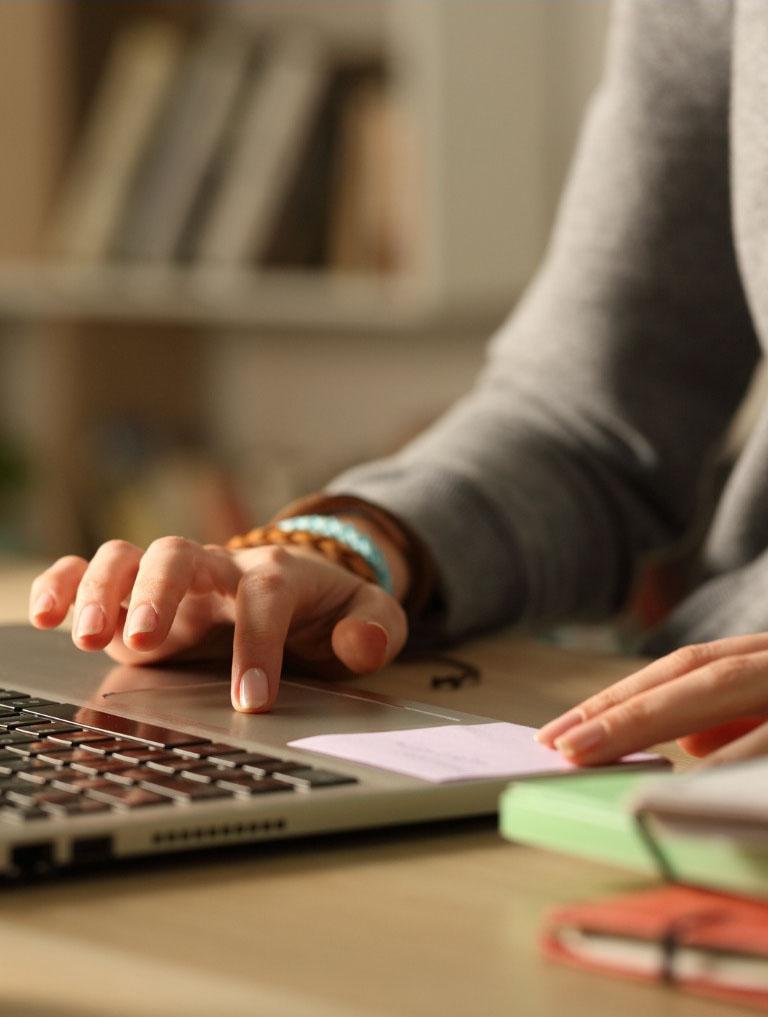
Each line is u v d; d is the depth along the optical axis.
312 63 2.22
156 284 2.30
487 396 1.20
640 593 1.20
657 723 0.57
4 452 2.53
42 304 2.43
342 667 0.85
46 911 0.45
